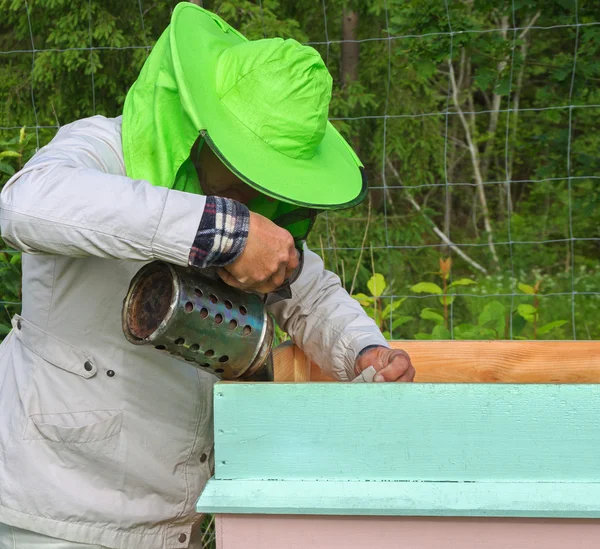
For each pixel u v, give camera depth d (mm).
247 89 1338
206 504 1162
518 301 5859
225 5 6133
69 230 1184
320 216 5953
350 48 6719
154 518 1506
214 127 1297
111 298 1442
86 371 1448
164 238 1173
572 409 1142
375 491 1153
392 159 7289
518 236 7164
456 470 1159
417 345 2127
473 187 7773
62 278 1449
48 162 1268
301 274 1751
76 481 1449
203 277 1249
